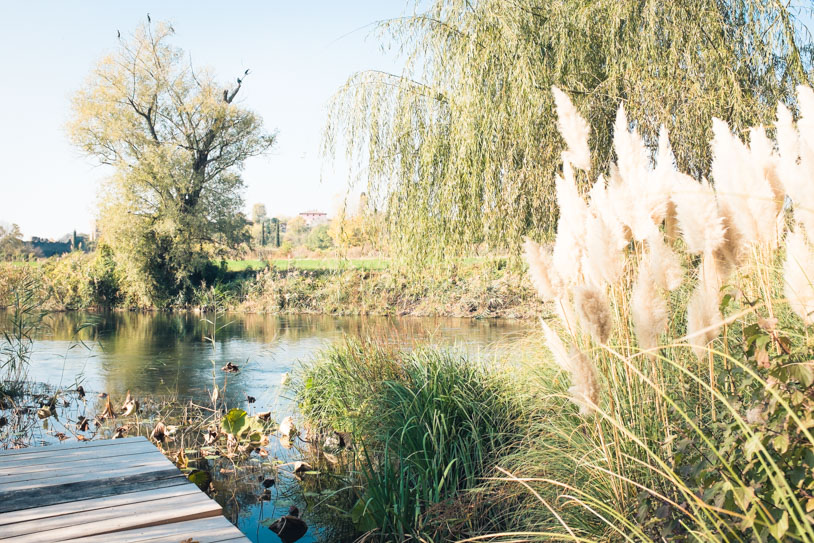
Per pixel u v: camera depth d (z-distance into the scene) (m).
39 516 3.08
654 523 2.32
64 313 24.86
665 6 6.65
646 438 2.80
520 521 3.64
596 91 6.89
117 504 3.26
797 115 6.16
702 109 6.34
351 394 6.12
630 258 3.29
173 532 2.88
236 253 29.91
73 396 8.80
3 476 3.78
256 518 4.48
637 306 2.27
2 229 29.47
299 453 6.14
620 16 6.77
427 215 7.97
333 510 4.62
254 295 25.59
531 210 7.42
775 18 6.45
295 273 26.56
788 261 2.10
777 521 1.86
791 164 2.13
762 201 2.19
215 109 29.31
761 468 1.98
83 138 28.36
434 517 3.87
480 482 4.28
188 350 13.68
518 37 7.12
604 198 2.58
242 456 6.04
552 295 2.76
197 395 8.83
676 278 2.32
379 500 4.05
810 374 1.96
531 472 3.76
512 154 7.23
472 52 7.23
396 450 4.84
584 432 3.69
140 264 26.70
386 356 6.36
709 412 2.85
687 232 2.26
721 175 2.26
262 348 13.74
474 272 8.69
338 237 8.88
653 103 6.46
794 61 6.34
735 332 3.47
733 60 6.50
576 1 7.27
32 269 26.42
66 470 3.91
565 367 2.40
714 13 6.54
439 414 4.82
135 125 29.22
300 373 7.88
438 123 7.93
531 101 6.85
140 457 4.22
